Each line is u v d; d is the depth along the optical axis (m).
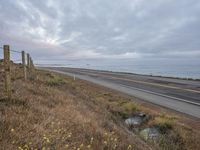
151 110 13.04
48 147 4.48
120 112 12.00
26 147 4.20
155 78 40.81
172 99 17.94
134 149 5.86
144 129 9.59
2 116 5.40
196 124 10.83
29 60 20.58
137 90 23.55
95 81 33.81
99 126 7.07
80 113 8.00
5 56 7.16
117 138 6.26
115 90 23.41
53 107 8.00
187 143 8.10
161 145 7.68
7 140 4.28
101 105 12.51
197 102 16.62
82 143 5.04
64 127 5.85
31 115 6.07
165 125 9.61
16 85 9.89
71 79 32.25
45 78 17.72
